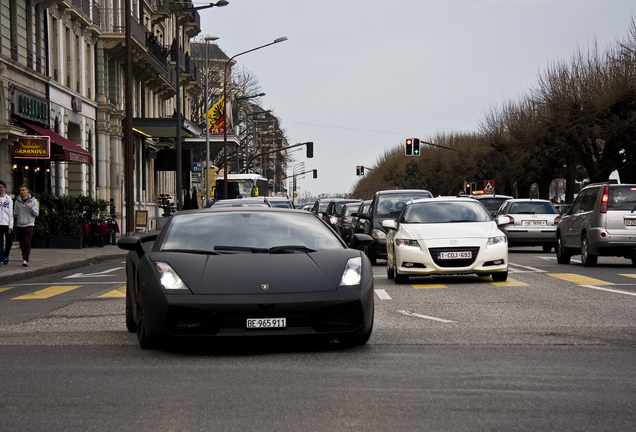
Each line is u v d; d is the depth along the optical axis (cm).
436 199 1956
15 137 3288
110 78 5084
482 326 1091
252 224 1015
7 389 715
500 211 3259
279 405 642
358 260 927
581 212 2317
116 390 705
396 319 1171
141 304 900
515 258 2709
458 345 933
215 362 840
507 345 930
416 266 1748
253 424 586
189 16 7531
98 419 606
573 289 1587
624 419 593
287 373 774
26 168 3600
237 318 855
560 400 653
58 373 788
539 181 7581
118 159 5112
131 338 1026
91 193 4659
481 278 1877
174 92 6781
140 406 645
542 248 3519
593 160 6259
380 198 2594
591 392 682
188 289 866
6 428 584
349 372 775
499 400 654
